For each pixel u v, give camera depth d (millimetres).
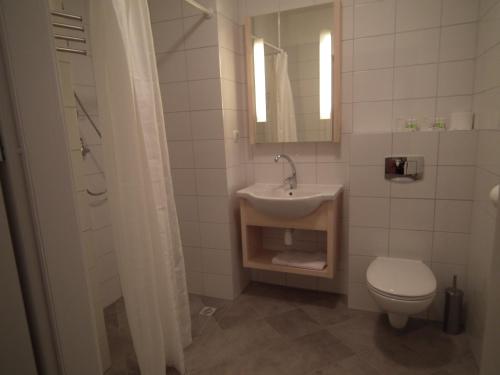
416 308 1599
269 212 2082
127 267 1439
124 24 1320
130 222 1404
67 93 1507
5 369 596
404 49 2002
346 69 2145
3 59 563
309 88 2225
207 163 2277
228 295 2410
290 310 2254
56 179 641
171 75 2254
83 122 2227
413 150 1943
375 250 2125
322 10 2109
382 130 2127
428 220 1980
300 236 2477
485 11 1721
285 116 2316
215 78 2137
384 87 2080
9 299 592
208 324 2117
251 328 2064
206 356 1817
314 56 2176
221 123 2184
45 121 619
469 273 1880
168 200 1644
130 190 1392
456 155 1866
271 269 2258
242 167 2494
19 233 604
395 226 2053
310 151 2344
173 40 2205
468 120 1862
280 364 1743
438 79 1967
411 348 1824
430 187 1943
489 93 1646
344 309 2242
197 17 2111
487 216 1608
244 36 2348
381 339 1911
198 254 2441
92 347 731
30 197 607
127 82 1334
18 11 576
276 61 2273
